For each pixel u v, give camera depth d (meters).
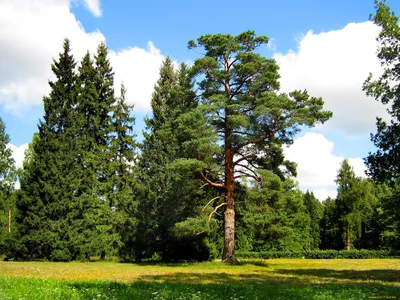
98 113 40.59
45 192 34.66
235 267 25.91
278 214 30.06
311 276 20.11
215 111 26.17
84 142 37.59
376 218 54.09
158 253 35.50
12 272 19.52
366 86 19.88
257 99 25.88
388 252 46.84
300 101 26.34
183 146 25.52
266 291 12.25
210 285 13.65
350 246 57.81
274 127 25.94
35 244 34.62
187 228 25.75
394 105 19.19
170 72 42.81
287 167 30.22
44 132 36.47
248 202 29.56
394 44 19.27
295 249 56.06
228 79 28.08
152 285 12.80
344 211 59.91
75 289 10.29
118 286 11.84
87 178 36.56
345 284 15.20
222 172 28.72
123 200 37.22
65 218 35.41
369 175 20.06
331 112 25.67
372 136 19.89
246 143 27.27
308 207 68.75
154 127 39.06
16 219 35.34
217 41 28.30
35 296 9.06
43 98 37.28
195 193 29.94
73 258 35.69
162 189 36.00
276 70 27.39
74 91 39.28
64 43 39.41
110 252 35.78
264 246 54.09
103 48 43.28
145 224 35.09
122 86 43.66
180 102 28.97
